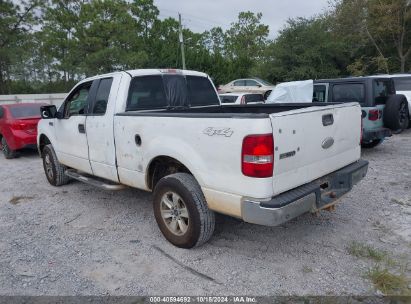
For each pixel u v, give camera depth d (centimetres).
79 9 3459
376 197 549
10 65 3197
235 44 5394
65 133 582
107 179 516
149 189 446
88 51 3159
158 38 3897
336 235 427
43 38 3334
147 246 419
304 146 353
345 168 425
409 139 1052
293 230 443
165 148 393
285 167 334
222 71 3581
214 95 594
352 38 2602
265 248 402
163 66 3416
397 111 816
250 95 1376
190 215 382
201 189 371
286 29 2583
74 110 566
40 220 511
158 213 421
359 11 2531
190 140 368
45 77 3397
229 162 335
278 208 320
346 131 418
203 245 412
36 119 965
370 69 2661
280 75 2562
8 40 3173
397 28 2362
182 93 544
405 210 495
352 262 366
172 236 411
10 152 992
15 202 598
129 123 439
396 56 2589
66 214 531
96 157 512
